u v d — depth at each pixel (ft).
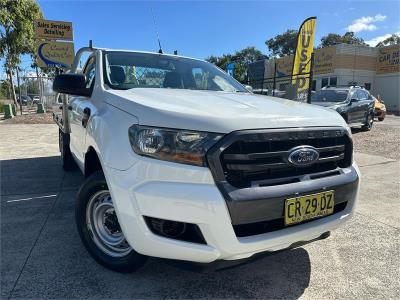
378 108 64.34
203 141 7.13
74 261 9.84
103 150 8.30
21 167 21.83
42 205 14.57
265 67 125.18
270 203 7.39
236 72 132.36
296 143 7.88
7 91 109.91
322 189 8.14
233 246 7.19
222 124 7.19
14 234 11.60
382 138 39.11
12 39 74.08
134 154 7.63
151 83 11.82
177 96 9.25
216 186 7.06
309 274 9.65
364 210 14.94
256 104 8.92
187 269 7.55
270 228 7.79
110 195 8.68
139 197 7.41
